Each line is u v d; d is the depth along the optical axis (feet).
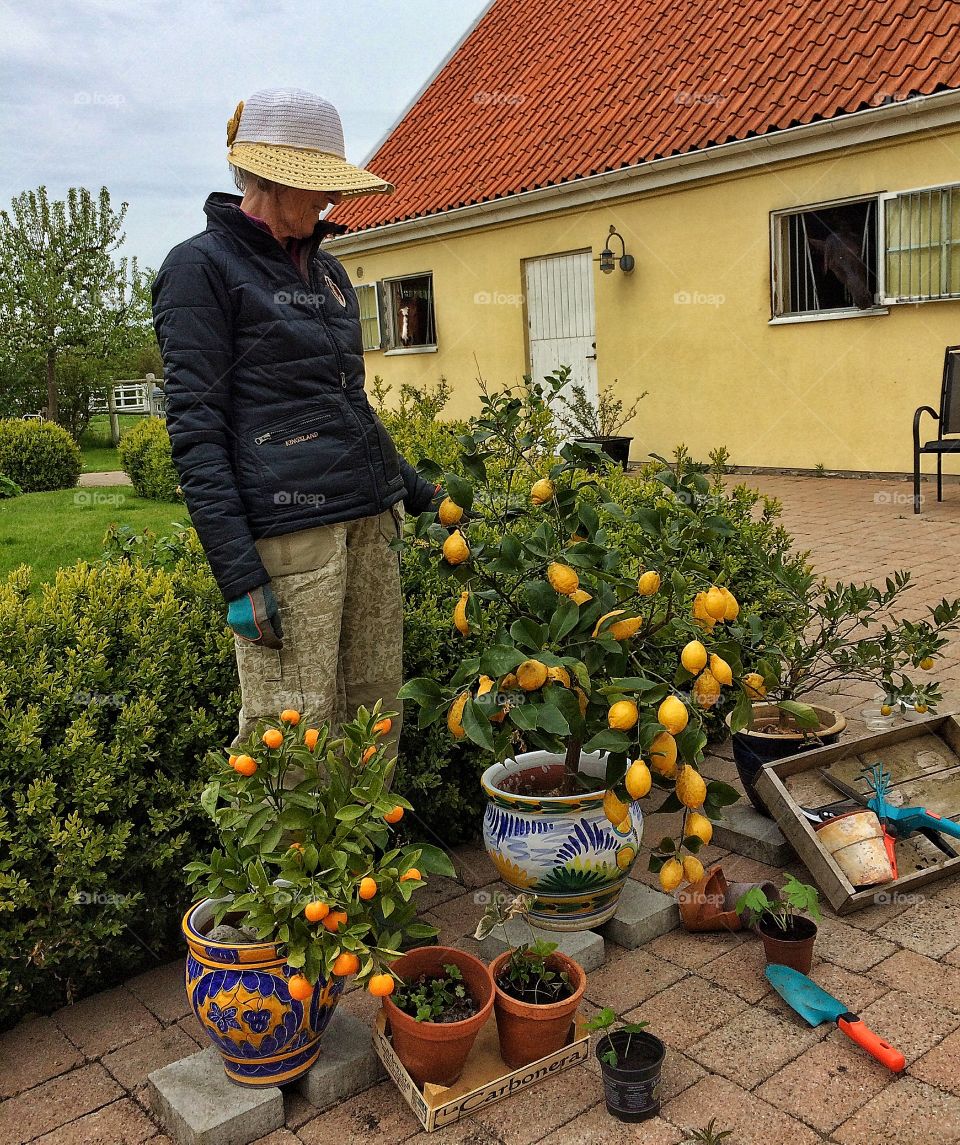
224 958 7.43
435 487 10.41
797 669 13.03
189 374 7.98
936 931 9.78
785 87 33.86
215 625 10.69
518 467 15.25
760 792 10.85
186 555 12.77
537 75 46.19
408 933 7.93
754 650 10.48
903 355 32.07
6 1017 9.05
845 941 9.68
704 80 37.45
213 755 8.11
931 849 10.92
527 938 9.61
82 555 22.81
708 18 40.14
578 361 42.34
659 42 41.42
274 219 8.45
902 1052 8.11
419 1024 7.48
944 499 29.68
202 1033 8.85
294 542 8.45
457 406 47.85
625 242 39.04
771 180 34.12
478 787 12.00
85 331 73.41
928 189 30.12
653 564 9.26
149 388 76.69
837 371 33.81
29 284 71.77
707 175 35.47
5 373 74.23
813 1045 8.27
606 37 44.52
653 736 7.68
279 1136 7.58
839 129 31.58
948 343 30.94
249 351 8.24
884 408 32.89
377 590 9.55
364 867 7.56
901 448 32.73
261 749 7.74
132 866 9.39
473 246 45.01
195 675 10.11
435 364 48.52
